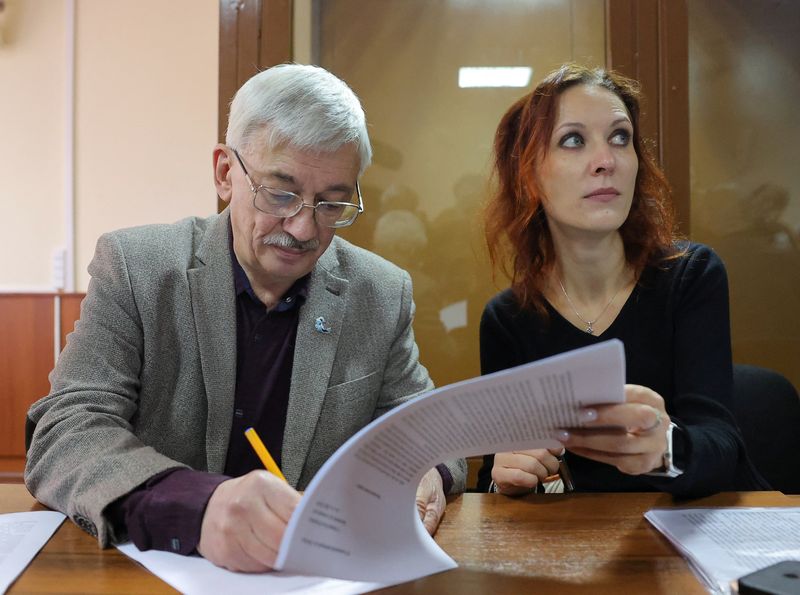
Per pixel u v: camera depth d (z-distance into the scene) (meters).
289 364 1.19
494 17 2.32
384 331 1.24
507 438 0.75
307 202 1.01
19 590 0.72
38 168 2.53
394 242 2.37
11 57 2.51
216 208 2.51
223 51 2.30
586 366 0.63
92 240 2.52
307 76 1.00
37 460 0.97
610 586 0.72
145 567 0.78
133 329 1.11
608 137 1.27
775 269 2.28
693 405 1.19
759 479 1.24
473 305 2.35
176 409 1.13
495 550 0.83
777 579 0.65
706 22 2.23
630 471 0.84
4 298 2.53
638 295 1.34
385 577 0.73
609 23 2.21
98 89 2.51
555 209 1.29
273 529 0.73
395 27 2.34
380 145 2.36
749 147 2.26
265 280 1.16
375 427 0.64
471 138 2.34
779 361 2.28
